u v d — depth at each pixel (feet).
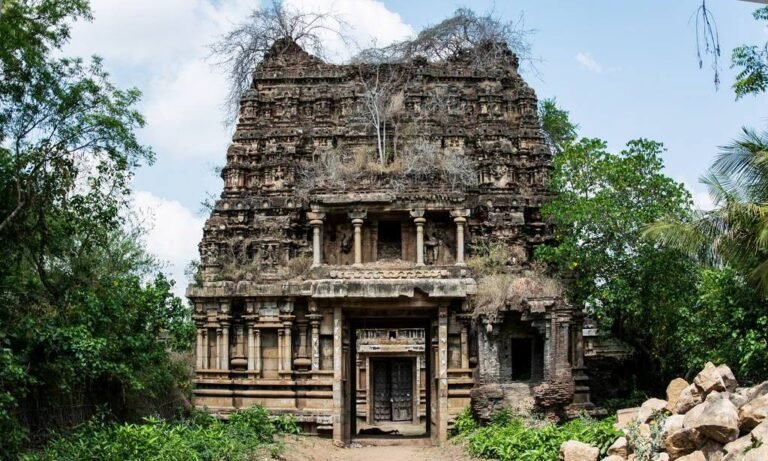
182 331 138.31
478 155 137.08
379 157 136.36
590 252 118.42
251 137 138.72
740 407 67.97
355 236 127.85
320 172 132.26
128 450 82.33
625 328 127.13
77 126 94.43
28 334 85.51
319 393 123.85
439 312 123.24
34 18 92.02
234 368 126.31
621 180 119.34
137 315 108.78
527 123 140.97
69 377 88.07
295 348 126.11
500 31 156.87
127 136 97.55
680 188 119.96
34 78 92.12
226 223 132.67
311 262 129.90
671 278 115.65
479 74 145.48
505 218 130.21
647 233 90.74
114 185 101.76
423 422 187.21
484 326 119.34
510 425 107.14
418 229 127.34
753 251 84.58
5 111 91.97
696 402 75.97
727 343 99.86
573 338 119.75
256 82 145.69
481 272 125.18
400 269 125.29
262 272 127.44
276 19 158.61
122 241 139.74
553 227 130.31
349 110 141.90
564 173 123.54
